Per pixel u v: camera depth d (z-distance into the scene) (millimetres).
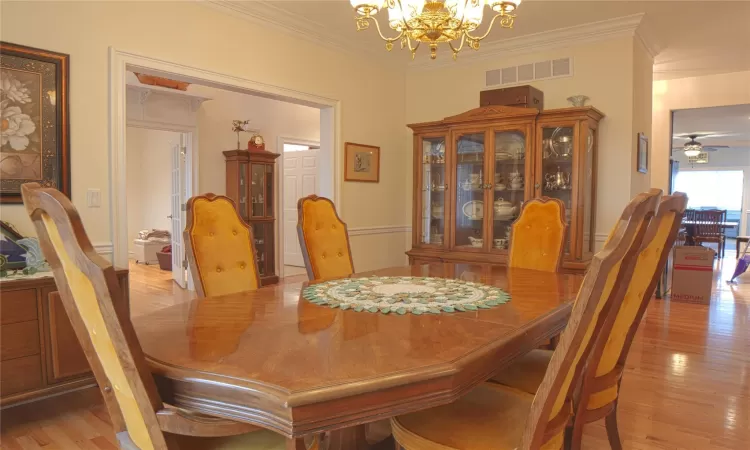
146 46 3018
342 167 4438
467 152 4398
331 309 1663
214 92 5789
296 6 3602
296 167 7480
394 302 1762
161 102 5258
